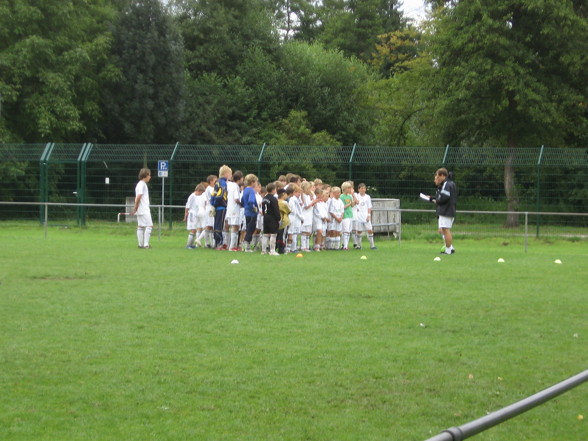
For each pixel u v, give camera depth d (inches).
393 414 247.3
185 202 1185.4
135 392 265.3
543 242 1026.1
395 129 1857.8
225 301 447.2
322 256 742.5
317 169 1141.1
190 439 221.0
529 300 468.4
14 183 1220.5
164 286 504.7
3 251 739.4
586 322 399.2
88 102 1566.2
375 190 1135.6
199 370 293.9
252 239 837.8
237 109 1818.4
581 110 1412.4
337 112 1897.1
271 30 2069.4
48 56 1485.0
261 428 231.5
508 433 236.4
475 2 1323.8
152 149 1167.0
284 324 382.0
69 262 641.6
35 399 256.5
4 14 1470.2
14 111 1502.2
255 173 1159.0
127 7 1676.9
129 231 1085.8
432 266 653.9
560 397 276.5
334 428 232.7
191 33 1948.8
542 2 1279.5
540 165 1067.9
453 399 264.2
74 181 1217.4
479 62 1325.0
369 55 2714.1
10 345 329.7
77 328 366.0
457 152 1096.2
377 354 322.7
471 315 414.9
